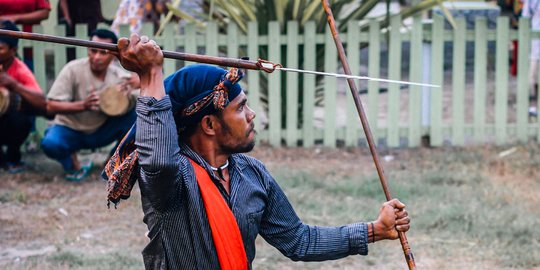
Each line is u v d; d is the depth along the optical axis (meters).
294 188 9.38
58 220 8.45
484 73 11.37
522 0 14.79
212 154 3.93
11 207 8.83
